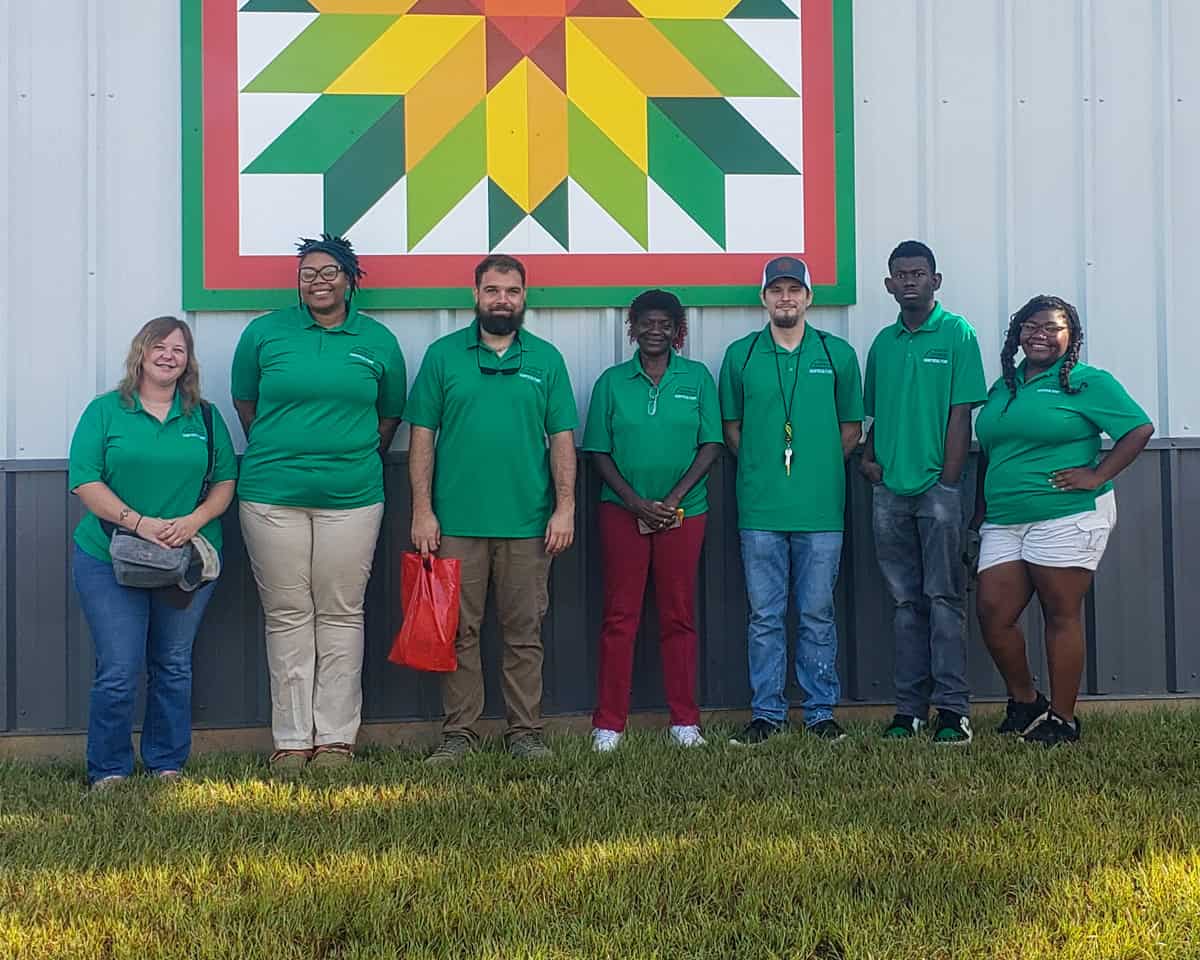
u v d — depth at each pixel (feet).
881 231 19.44
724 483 18.89
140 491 15.65
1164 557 19.49
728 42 19.10
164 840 12.91
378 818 13.65
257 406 17.07
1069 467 16.70
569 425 17.22
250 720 18.08
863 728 18.03
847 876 11.62
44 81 18.08
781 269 17.75
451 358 17.02
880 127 19.43
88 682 17.88
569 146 18.89
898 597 17.85
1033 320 16.88
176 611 15.90
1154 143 19.72
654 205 19.01
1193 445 19.53
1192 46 19.75
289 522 16.60
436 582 16.37
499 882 11.59
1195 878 11.32
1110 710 19.21
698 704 18.78
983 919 10.66
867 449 18.22
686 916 10.92
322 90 18.52
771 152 19.19
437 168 18.69
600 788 14.67
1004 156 19.47
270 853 12.41
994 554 17.24
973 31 19.52
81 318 18.15
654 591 18.56
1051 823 12.96
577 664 18.62
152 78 18.31
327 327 16.90
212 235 18.33
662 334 17.31
